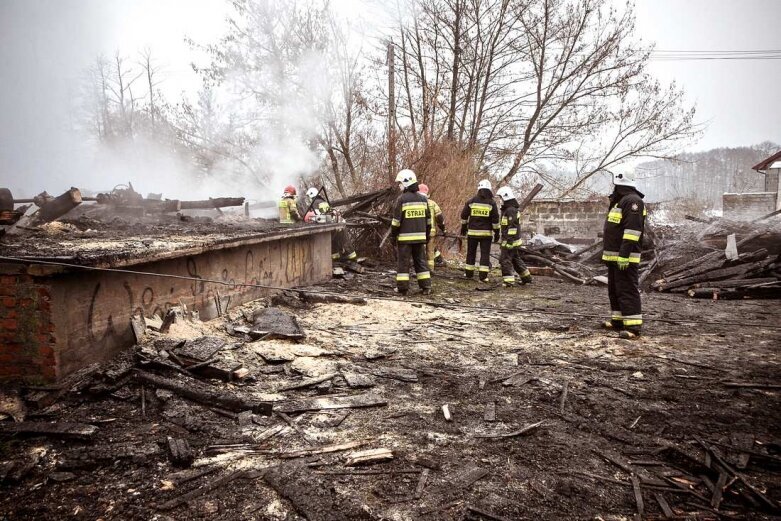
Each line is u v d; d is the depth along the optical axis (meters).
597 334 6.27
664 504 2.68
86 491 2.74
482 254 10.55
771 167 25.22
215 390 3.95
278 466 2.97
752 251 11.04
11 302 3.84
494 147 20.19
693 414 3.85
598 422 3.71
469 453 3.19
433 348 5.58
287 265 8.33
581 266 12.26
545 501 2.69
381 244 12.02
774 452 3.27
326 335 5.95
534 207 23.92
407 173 8.77
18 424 3.39
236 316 6.35
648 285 10.55
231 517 2.51
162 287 5.23
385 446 3.26
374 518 2.50
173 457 2.99
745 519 2.58
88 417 3.55
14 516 2.52
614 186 6.28
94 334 4.27
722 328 6.58
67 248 4.68
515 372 4.78
